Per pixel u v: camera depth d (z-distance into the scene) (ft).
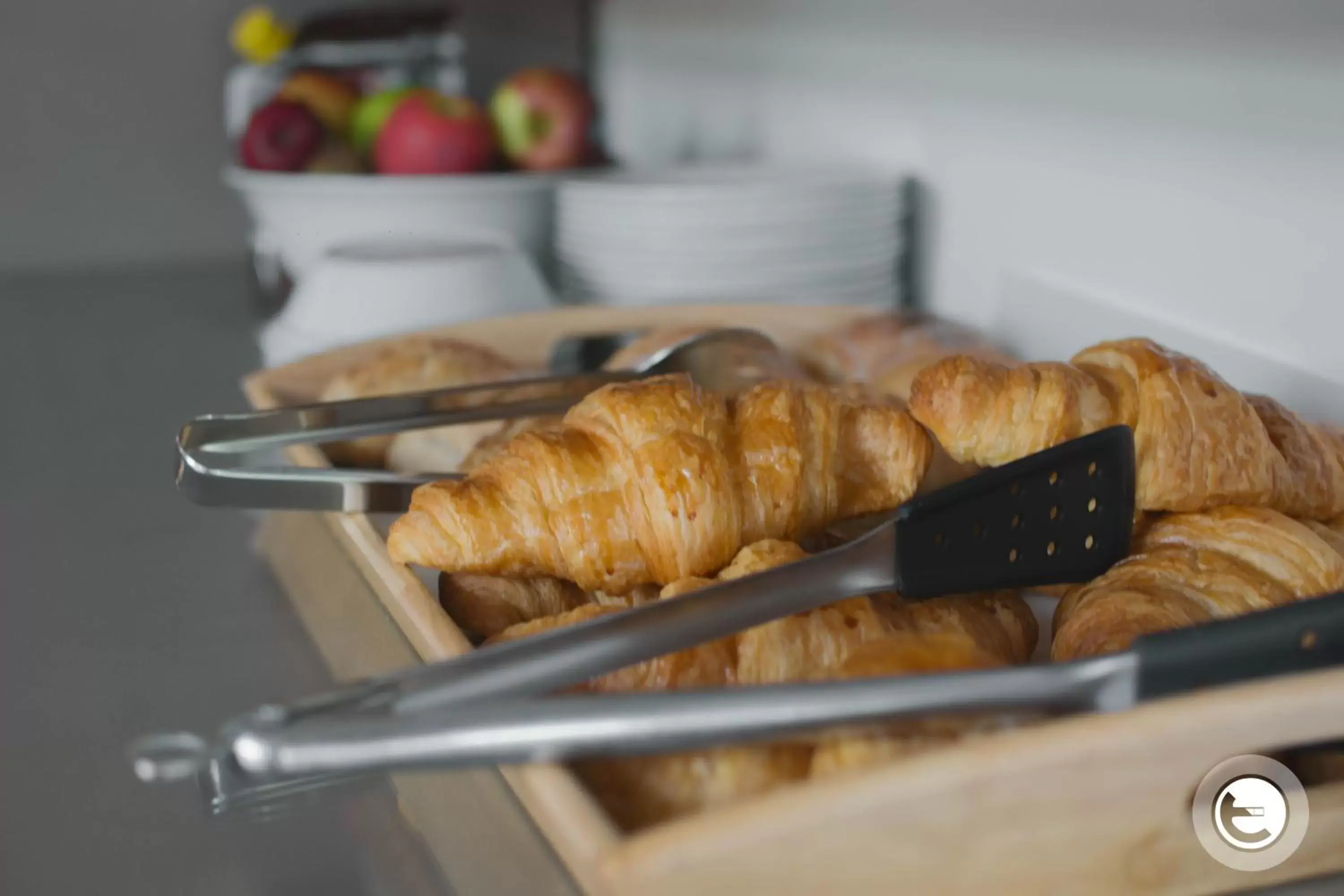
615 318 2.81
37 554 2.45
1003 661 1.67
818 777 1.35
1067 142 2.72
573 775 1.38
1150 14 2.51
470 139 3.47
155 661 2.12
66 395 3.30
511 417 2.26
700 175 3.28
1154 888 1.43
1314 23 2.24
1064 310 2.75
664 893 1.24
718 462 1.87
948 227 3.08
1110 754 1.33
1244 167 2.38
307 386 2.62
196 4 4.58
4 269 4.62
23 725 1.98
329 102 3.70
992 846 1.34
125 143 4.63
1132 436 1.87
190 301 4.21
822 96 3.50
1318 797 1.47
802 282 2.97
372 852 1.72
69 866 1.70
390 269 2.91
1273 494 1.90
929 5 3.05
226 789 1.49
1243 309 2.41
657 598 1.92
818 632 1.71
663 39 4.32
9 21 4.44
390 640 2.03
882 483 1.95
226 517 2.58
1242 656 1.41
